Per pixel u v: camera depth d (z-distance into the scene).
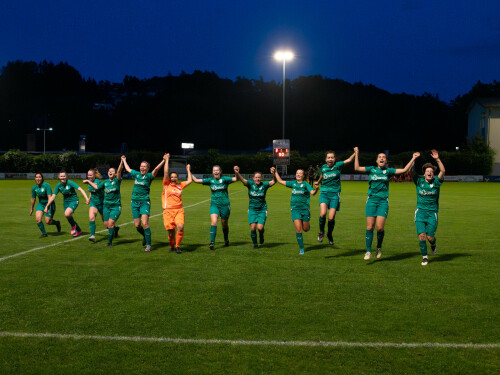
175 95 147.25
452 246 10.04
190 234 11.87
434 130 109.88
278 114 134.12
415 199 23.31
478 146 48.31
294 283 6.89
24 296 6.20
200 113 140.75
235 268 7.91
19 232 12.09
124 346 4.58
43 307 5.74
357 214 16.42
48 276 7.30
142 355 4.39
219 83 156.00
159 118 139.88
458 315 5.45
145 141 136.62
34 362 4.25
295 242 10.67
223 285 6.79
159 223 14.07
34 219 14.74
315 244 10.41
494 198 23.98
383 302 5.95
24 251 9.44
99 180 10.50
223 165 50.50
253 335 4.84
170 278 7.20
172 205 9.30
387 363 4.21
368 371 4.06
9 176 48.97
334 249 9.75
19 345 4.62
